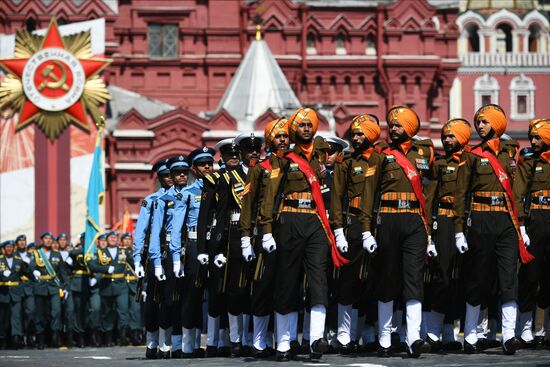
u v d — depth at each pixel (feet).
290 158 140.67
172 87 547.90
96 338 281.54
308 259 139.74
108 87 533.96
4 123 473.67
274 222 140.46
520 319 162.40
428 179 160.56
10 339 285.84
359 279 152.05
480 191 150.51
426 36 554.46
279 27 551.18
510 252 149.69
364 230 143.74
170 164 171.83
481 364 128.88
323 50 555.28
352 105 553.64
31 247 285.02
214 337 165.89
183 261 167.84
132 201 505.66
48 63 474.08
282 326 140.46
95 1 520.01
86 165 477.36
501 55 638.53
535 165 162.40
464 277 153.28
